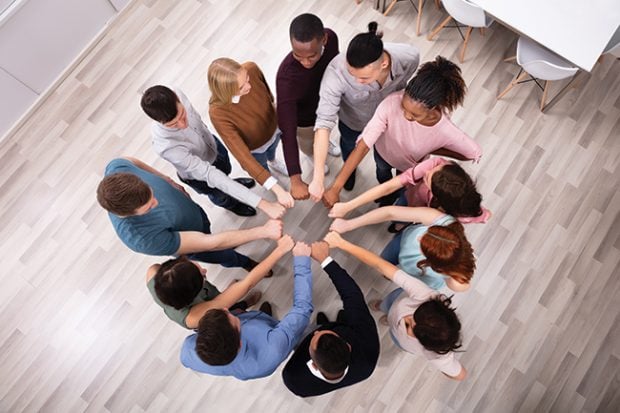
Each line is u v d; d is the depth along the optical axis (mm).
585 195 3082
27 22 3004
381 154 2371
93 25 3436
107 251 3092
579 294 2900
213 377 2834
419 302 1890
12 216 3189
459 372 1952
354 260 3006
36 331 2961
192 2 3609
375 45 1646
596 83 3299
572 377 2764
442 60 1670
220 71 1805
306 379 1873
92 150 3316
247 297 2920
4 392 2865
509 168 3150
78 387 2854
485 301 2908
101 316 2973
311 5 3551
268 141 2477
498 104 3281
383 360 2816
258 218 3115
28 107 3367
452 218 1891
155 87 1865
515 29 2658
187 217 2145
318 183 2213
